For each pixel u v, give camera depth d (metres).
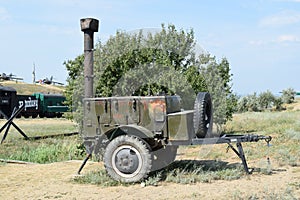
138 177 7.46
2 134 18.81
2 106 35.81
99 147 8.19
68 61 11.80
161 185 7.45
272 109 43.31
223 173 8.16
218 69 13.90
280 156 10.36
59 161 11.13
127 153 7.50
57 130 21.81
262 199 6.30
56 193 6.99
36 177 8.49
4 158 11.64
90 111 7.99
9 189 7.37
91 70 8.97
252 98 43.50
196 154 11.06
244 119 22.83
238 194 6.59
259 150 11.52
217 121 13.82
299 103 47.50
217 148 12.13
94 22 8.91
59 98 41.28
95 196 6.73
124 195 6.75
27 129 22.56
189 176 7.98
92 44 9.02
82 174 8.48
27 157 11.76
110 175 7.61
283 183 7.48
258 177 8.06
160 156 8.48
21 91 64.62
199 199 6.39
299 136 13.39
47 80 81.12
